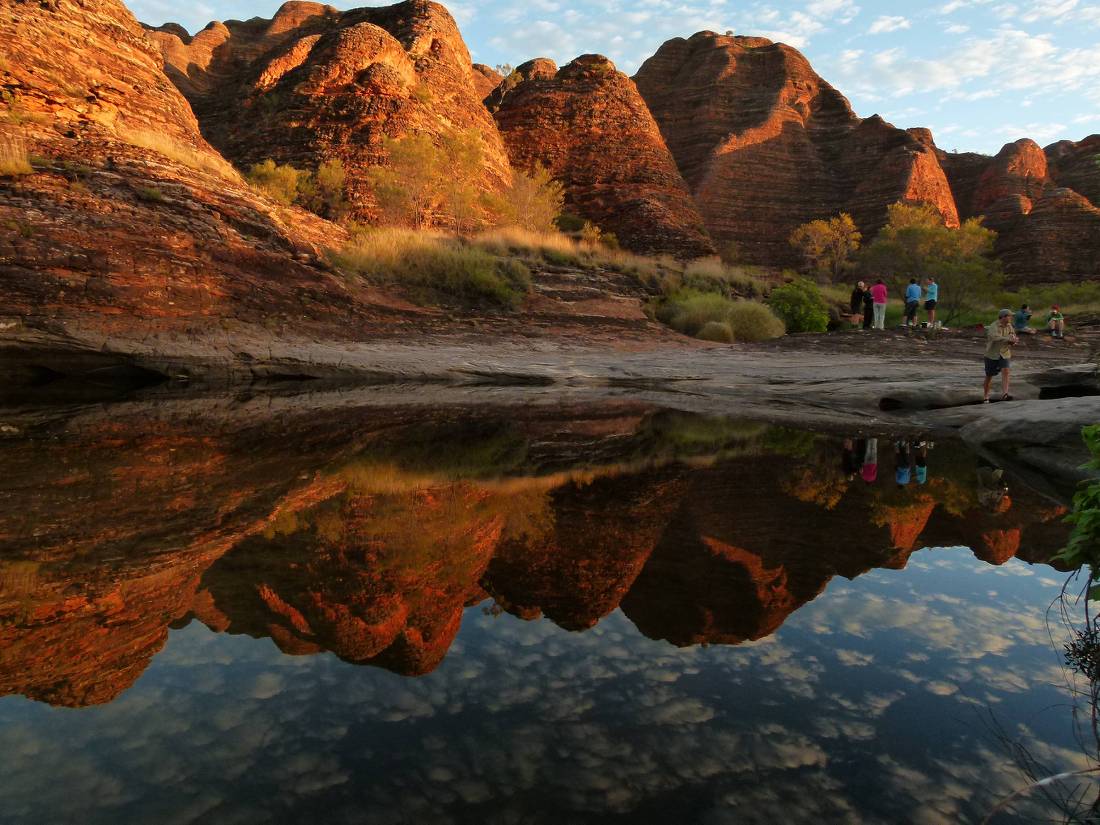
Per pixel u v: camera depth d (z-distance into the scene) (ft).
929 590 10.21
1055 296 150.92
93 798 5.22
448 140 113.09
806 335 66.18
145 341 44.21
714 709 6.75
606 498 15.57
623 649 8.04
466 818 5.02
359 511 14.06
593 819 5.02
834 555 11.74
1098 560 7.53
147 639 7.99
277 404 34.04
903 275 157.58
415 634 8.29
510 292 71.92
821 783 5.52
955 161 273.75
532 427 27.40
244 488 16.10
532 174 160.76
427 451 21.71
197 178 57.36
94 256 45.19
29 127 52.47
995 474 19.45
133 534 12.16
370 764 5.74
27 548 11.27
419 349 53.72
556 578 10.28
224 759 5.77
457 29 155.74
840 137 233.14
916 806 5.25
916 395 36.01
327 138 114.62
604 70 168.14
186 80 167.73
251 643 7.95
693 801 5.29
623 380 45.27
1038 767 5.80
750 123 226.99
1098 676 7.47
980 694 7.10
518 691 7.04
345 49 120.88
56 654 7.61
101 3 69.00
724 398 39.52
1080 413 22.26
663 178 162.61
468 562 10.90
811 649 8.13
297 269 57.52
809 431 27.63
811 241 188.55
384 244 70.74
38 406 32.12
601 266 92.17
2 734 6.11
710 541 12.35
